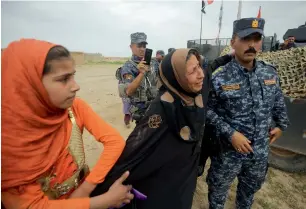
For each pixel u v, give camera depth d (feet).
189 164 4.43
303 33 17.95
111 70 82.84
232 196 9.48
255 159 6.28
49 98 2.75
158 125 3.90
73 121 3.44
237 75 6.04
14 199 2.77
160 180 4.11
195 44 28.04
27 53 2.63
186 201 4.39
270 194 9.69
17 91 2.59
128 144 3.99
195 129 4.19
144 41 9.28
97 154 12.76
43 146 2.86
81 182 3.58
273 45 20.39
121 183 3.62
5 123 2.56
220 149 6.33
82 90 34.99
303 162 10.68
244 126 6.12
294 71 9.80
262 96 6.08
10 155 2.60
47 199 2.97
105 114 21.22
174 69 3.83
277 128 6.84
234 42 6.01
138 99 9.00
